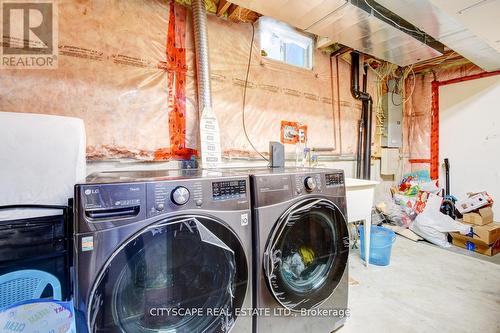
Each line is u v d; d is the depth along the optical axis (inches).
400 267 91.4
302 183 51.8
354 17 77.1
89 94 63.5
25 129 46.3
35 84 58.0
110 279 32.7
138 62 69.9
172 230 36.9
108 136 66.0
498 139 123.0
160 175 47.1
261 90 94.2
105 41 65.4
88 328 31.5
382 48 100.3
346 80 122.0
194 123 79.0
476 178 130.3
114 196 33.2
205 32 74.6
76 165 50.3
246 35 90.2
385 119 143.6
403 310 66.4
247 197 44.6
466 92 133.4
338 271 57.4
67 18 60.9
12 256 42.1
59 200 47.8
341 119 120.3
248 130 91.2
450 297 72.3
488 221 111.3
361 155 127.4
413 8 71.9
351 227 113.4
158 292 37.6
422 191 130.3
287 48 106.5
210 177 41.6
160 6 73.4
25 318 34.8
